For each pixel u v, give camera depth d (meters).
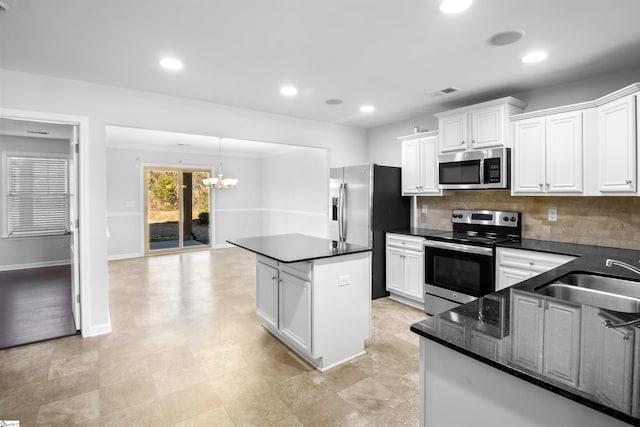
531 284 1.67
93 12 1.94
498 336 1.06
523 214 3.44
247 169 8.66
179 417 1.96
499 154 3.20
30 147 5.79
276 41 2.31
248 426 1.88
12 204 5.67
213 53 2.49
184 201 7.82
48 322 3.42
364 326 2.75
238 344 2.93
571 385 0.79
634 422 0.67
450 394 1.12
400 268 4.02
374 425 1.89
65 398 2.14
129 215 6.96
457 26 2.11
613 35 2.21
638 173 2.26
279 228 8.12
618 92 2.36
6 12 1.93
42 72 2.82
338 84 3.17
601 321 1.16
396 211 4.36
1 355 2.71
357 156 5.12
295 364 2.58
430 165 3.96
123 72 2.84
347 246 2.92
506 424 0.98
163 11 1.94
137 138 6.25
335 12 1.95
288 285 2.73
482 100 3.66
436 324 1.17
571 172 2.77
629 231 2.77
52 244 6.02
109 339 3.02
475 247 3.21
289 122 4.40
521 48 2.40
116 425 1.89
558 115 2.84
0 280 5.00
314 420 1.94
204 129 3.71
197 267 6.06
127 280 5.12
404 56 2.54
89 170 3.07
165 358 2.67
